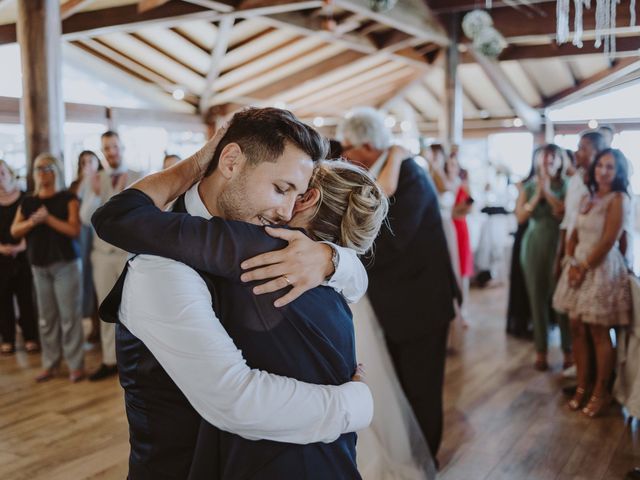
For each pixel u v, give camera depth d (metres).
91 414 3.35
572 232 3.39
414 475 2.39
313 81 8.63
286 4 5.45
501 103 10.79
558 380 3.89
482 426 3.16
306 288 0.93
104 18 5.74
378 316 2.48
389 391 2.43
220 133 1.02
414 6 6.94
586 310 3.23
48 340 3.92
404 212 2.46
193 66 7.70
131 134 7.79
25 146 4.32
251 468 0.90
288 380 0.89
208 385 0.85
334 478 0.95
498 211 7.14
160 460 0.94
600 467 2.70
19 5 4.22
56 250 3.77
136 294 0.90
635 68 3.49
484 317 5.71
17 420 3.27
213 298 0.91
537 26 6.52
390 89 10.48
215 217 0.93
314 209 1.12
